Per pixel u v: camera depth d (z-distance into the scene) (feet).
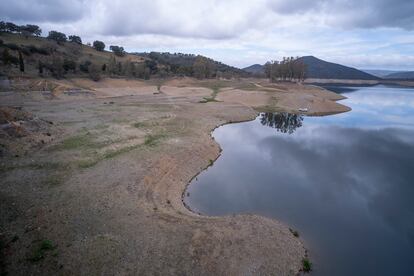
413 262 75.97
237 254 69.56
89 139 146.51
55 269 62.59
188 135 167.94
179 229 77.20
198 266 65.26
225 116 247.91
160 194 100.53
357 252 78.95
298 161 150.41
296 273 68.08
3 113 139.23
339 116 281.33
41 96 268.21
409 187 122.52
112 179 103.86
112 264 64.39
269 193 112.57
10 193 91.25
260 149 168.96
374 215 99.45
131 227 77.10
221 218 85.40
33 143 133.28
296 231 86.74
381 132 215.92
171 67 556.51
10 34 499.10
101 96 315.78
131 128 173.17
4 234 72.49
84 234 73.46
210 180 122.52
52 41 533.55
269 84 487.61
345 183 124.67
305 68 567.18
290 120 259.60
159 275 62.44
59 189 94.94
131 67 442.50
